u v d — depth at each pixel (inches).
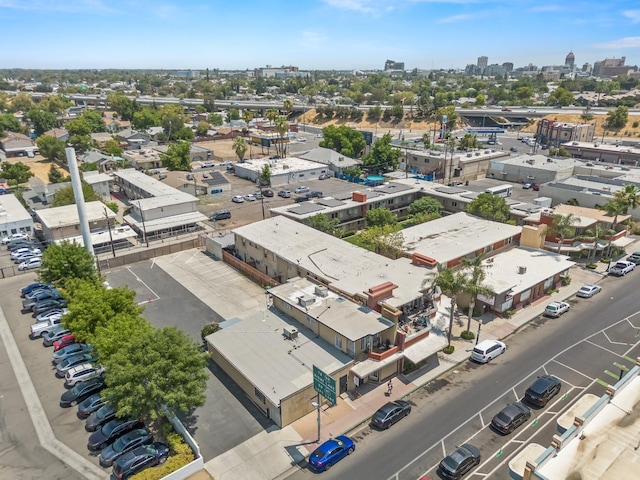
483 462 1354.6
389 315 1720.0
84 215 2417.6
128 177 4419.3
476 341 1975.9
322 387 1393.9
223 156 6550.2
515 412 1494.8
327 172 5280.5
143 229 3166.8
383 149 5172.2
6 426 1533.0
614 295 2394.2
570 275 2632.9
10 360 1916.8
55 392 1708.9
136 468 1323.8
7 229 3275.1
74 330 1701.5
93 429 1499.8
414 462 1360.7
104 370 1744.6
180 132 7460.6
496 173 4982.8
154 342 1440.7
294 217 3142.2
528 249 2682.1
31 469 1355.8
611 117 7696.9
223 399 1647.4
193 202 3580.2
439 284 1846.7
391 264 2224.4
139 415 1412.4
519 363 1838.1
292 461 1368.1
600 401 1182.9
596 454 1052.5
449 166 4911.4
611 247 2780.5
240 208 4052.7
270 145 7081.7
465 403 1612.9
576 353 1893.5
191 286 2573.8
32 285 2513.5
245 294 2466.8
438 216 3334.2
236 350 1743.4
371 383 1721.2
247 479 1304.1
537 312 2229.3
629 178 4055.1
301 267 2273.6
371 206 3553.2
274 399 1465.3
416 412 1573.6
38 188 4210.1
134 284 2605.8
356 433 1482.5
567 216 2647.6
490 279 2263.8
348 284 1999.3
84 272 2156.7
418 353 1718.8
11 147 6289.4
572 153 5757.9
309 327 1856.5
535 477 1001.5
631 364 1812.3
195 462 1318.9
